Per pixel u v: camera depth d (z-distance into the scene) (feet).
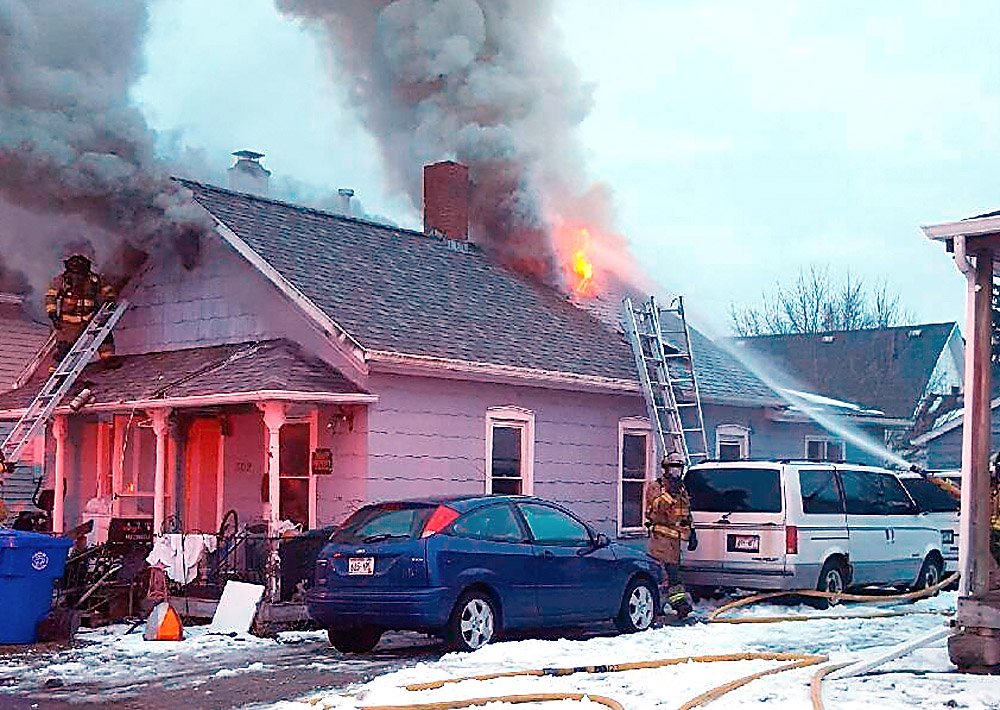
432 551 36.99
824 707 27.61
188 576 47.85
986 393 33.27
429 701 29.37
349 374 50.37
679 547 48.73
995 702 28.30
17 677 34.86
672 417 61.00
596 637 42.83
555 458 57.88
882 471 56.03
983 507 33.19
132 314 60.85
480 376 53.36
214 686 33.40
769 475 50.29
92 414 57.47
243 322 55.57
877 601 52.01
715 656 35.60
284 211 59.67
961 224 32.86
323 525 50.65
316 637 42.50
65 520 61.00
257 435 55.36
